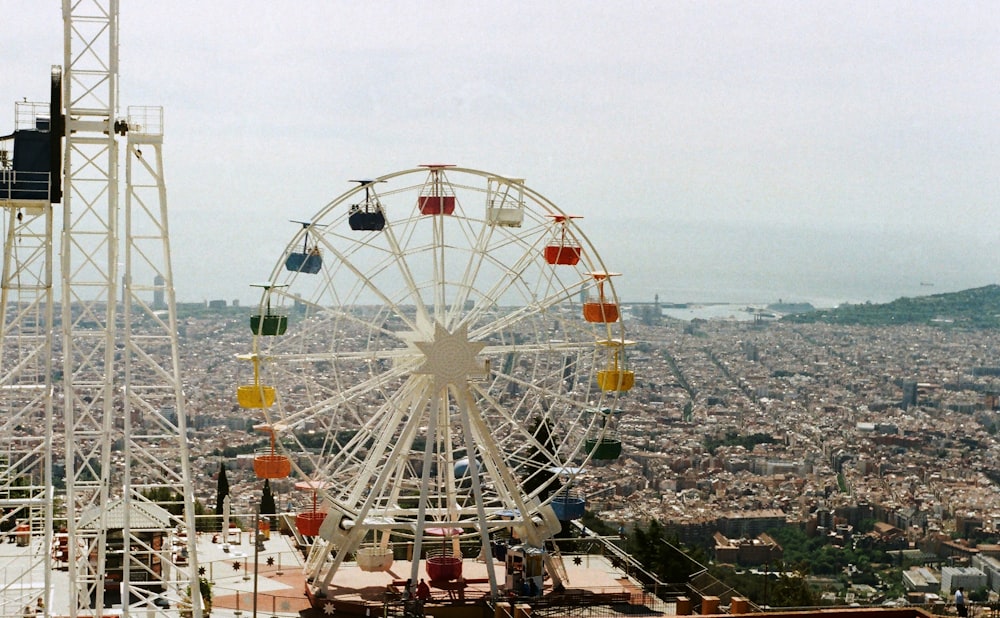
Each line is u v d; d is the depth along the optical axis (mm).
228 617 61000
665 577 76625
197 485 148125
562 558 71875
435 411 64000
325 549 65625
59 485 100750
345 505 64000
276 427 62562
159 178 56531
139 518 69500
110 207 55375
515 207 67625
